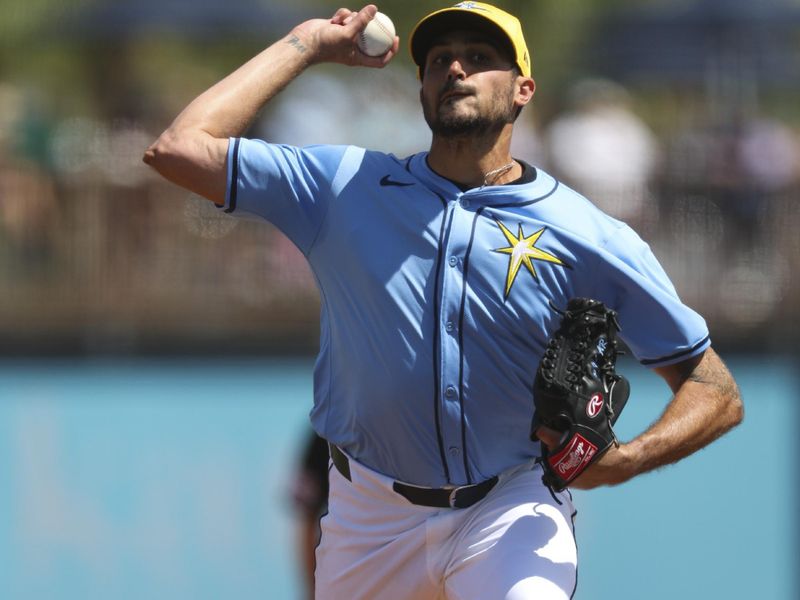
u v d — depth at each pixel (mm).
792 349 40875
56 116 47156
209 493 39875
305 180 16375
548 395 15289
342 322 16438
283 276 41031
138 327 40500
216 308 40688
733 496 40000
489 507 16484
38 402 39906
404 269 16016
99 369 40312
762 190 41875
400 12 47625
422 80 16703
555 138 42062
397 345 16031
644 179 41781
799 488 40062
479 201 16094
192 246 40844
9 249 40531
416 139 44438
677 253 41438
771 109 60812
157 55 55625
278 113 43531
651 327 16422
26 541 38938
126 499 39531
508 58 16141
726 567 39906
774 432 40438
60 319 40312
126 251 40750
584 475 15609
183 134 16203
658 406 38875
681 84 56469
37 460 39500
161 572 39219
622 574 39594
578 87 45562
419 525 16641
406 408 16172
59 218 40656
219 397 40375
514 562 15945
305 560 24703
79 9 50594
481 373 16078
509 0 49094
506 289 15922
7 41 50781
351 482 16953
